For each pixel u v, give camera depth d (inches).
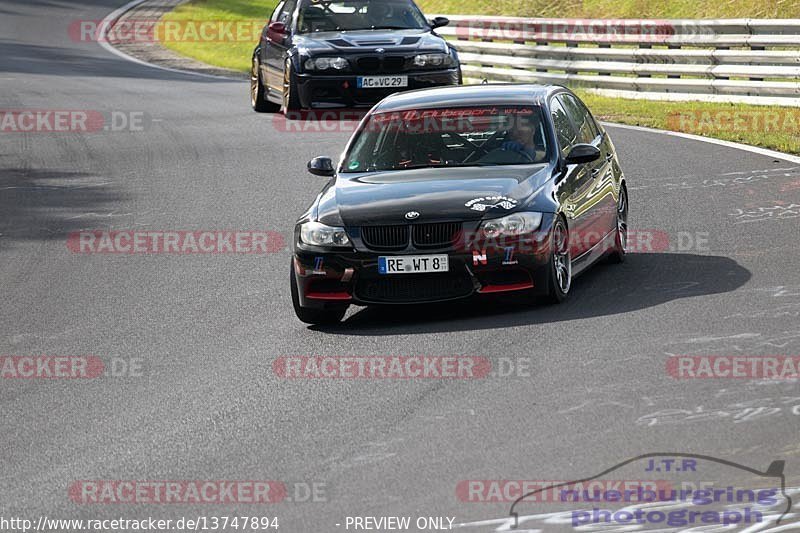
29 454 888.3
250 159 2282.2
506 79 3373.5
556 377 980.6
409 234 1198.9
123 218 1857.8
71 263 1595.7
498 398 938.7
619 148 2233.0
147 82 3624.5
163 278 1488.7
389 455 831.1
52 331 1270.9
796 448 794.8
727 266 1343.5
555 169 1282.0
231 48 4845.0
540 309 1218.6
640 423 858.8
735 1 3730.3
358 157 1353.3
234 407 967.0
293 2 2792.8
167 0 6441.9
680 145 2228.1
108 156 2391.7
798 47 2642.7
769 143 2178.9
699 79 2819.9
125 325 1277.1
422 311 1267.2
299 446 862.5
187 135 2586.1
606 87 3061.0
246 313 1299.2
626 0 4133.9
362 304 1210.0
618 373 978.1
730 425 844.0
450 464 805.9
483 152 1310.3
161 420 946.7
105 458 866.8
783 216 1584.6
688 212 1656.0
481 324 1175.6
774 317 1115.9
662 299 1218.0
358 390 987.9
